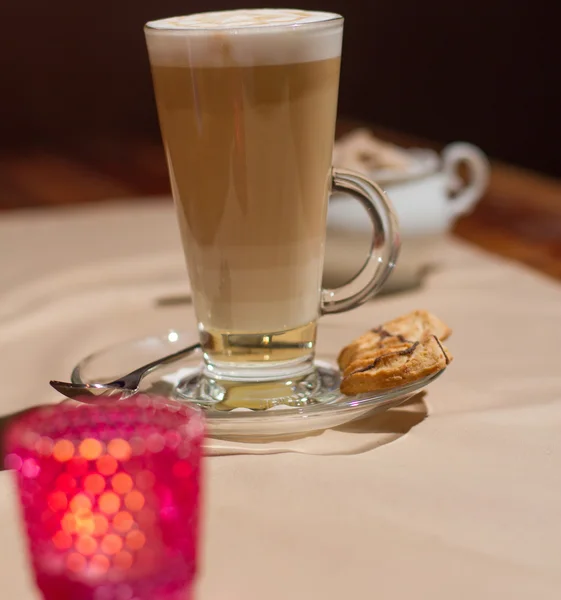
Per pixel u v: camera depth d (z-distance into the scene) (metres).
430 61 2.14
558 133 1.99
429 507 0.40
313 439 0.45
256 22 0.46
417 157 0.71
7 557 0.37
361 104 2.17
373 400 0.44
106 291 0.66
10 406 0.49
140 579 0.32
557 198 0.89
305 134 0.46
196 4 2.14
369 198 0.50
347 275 0.63
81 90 2.16
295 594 0.35
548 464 0.43
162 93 0.46
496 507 0.40
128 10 2.12
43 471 0.33
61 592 0.32
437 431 0.45
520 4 1.99
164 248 0.77
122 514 0.32
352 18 2.11
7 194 1.01
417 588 0.35
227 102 0.45
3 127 2.13
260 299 0.47
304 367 0.48
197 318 0.49
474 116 2.12
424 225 0.63
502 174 0.99
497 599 0.35
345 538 0.38
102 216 0.89
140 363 0.51
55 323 0.61
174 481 0.33
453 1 2.07
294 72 0.45
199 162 0.46
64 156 1.20
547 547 0.37
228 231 0.47
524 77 2.03
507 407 0.47
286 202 0.46
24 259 0.75
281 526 0.38
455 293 0.65
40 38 2.09
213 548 0.37
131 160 1.15
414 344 0.46
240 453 0.44
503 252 0.74
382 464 0.42
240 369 0.48
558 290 0.65
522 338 0.57
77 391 0.46
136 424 0.36
